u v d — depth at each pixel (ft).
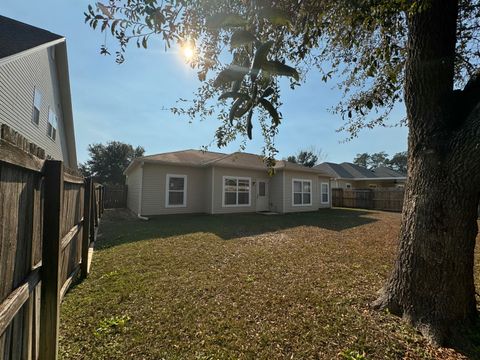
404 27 7.76
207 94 7.77
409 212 7.82
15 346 4.12
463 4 7.93
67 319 7.86
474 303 7.29
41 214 5.27
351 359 6.19
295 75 2.74
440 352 6.46
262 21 3.37
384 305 8.31
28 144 4.34
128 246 17.42
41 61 26.14
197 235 21.39
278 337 7.11
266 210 43.57
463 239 6.83
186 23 3.85
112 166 72.23
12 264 3.91
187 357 6.31
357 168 78.79
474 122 5.98
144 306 8.79
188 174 37.58
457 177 6.47
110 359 6.21
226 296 9.61
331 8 4.58
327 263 13.76
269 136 7.88
